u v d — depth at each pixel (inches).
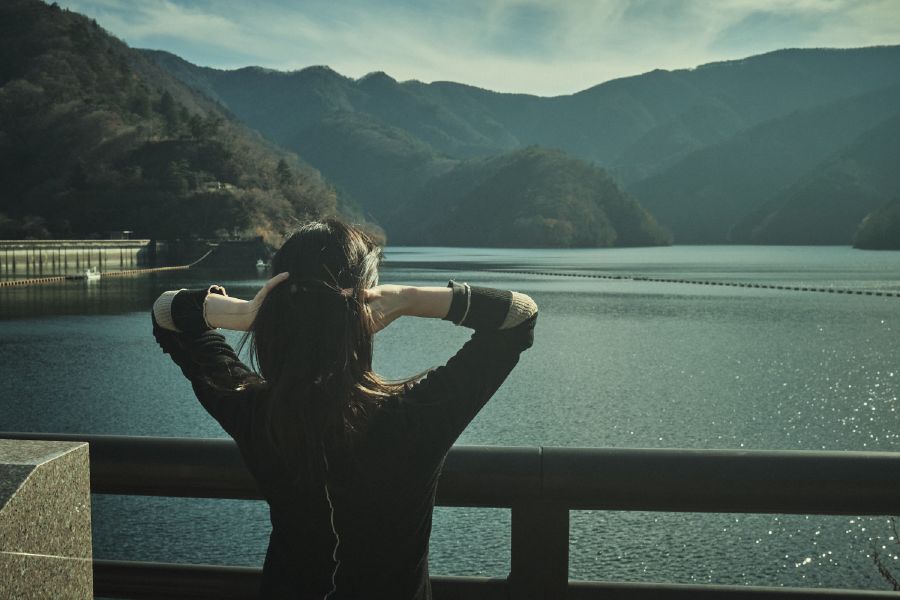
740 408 1357.0
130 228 6658.5
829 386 1563.7
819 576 601.6
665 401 1424.7
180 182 6988.2
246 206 6884.8
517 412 1332.4
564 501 70.2
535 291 4045.3
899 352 2032.5
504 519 703.7
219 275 5433.1
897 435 1165.1
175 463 71.8
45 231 6382.9
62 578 51.1
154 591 74.9
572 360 1931.6
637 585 71.7
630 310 3152.1
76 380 1637.6
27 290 4097.0
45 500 49.1
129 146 7677.2
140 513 742.5
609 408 1365.7
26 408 1370.6
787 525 695.1
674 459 68.4
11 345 2162.9
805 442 1128.2
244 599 74.5
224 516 735.7
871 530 669.9
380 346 2219.5
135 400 1434.5
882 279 4813.0
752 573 611.2
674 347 2150.6
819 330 2512.3
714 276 5142.7
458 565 618.5
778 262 7042.3
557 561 71.0
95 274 5093.5
